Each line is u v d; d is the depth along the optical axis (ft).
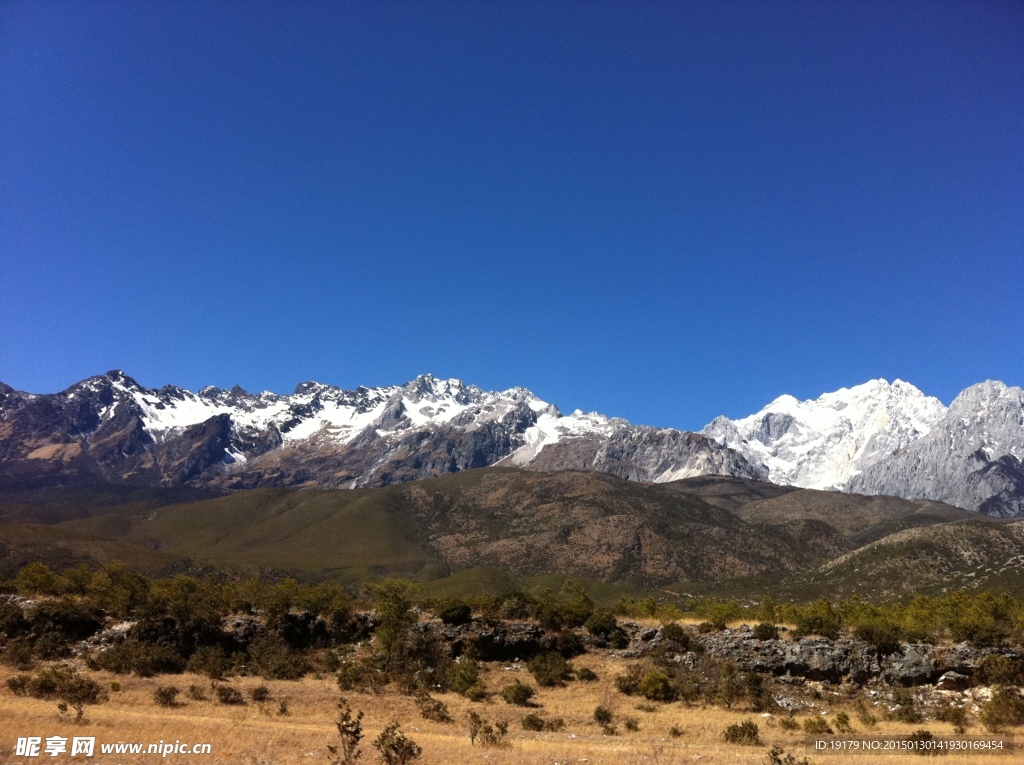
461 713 149.18
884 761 119.24
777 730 142.20
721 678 170.40
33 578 201.98
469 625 189.47
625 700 162.61
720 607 223.30
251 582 211.82
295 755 111.55
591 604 221.25
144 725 121.60
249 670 171.53
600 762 115.34
